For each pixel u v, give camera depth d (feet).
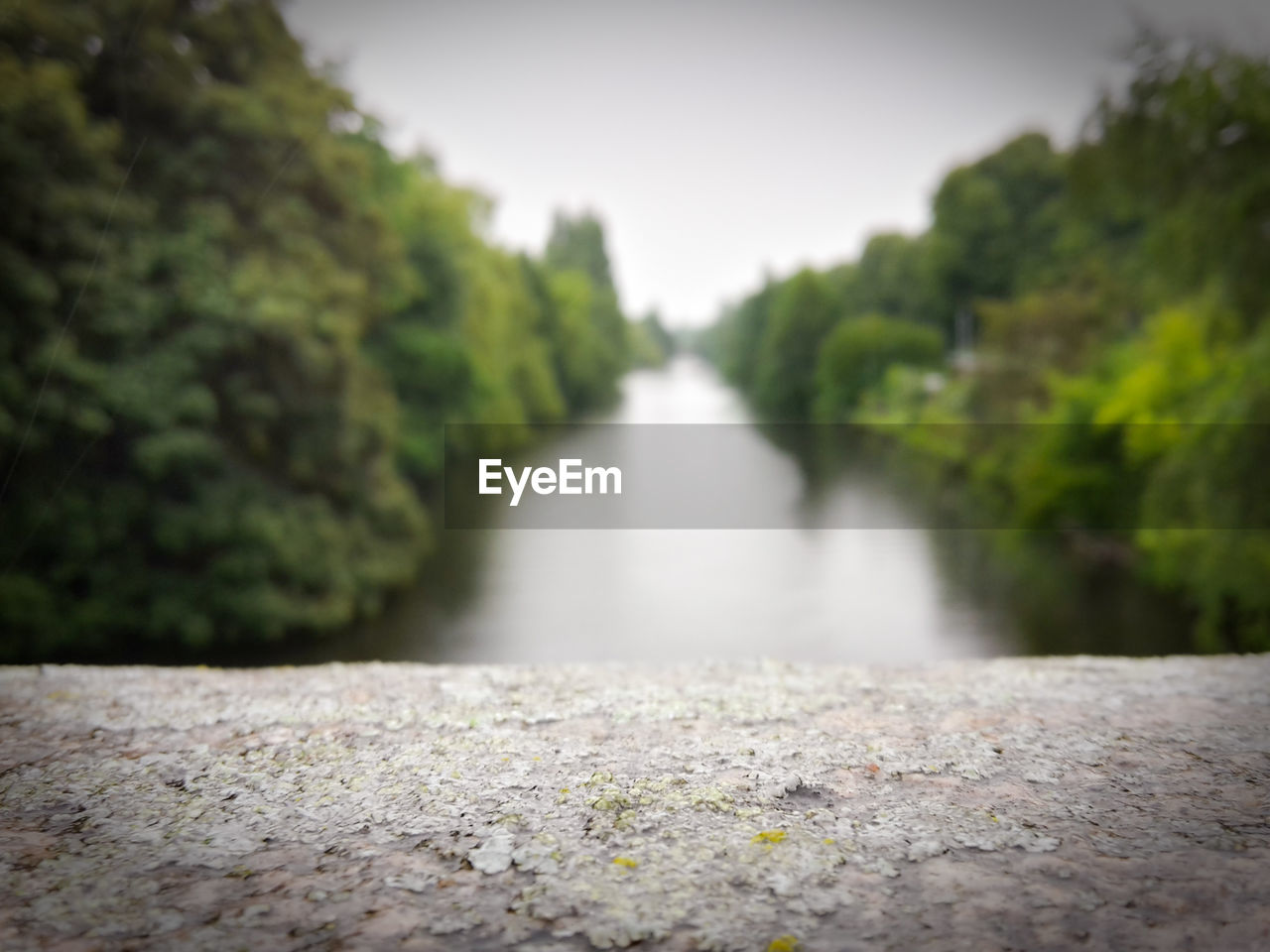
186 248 56.59
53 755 11.27
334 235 72.74
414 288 90.12
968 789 9.96
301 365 63.21
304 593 63.10
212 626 58.75
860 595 71.87
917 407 178.19
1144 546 71.20
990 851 8.37
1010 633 61.62
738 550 88.79
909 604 69.15
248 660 57.67
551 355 230.48
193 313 57.26
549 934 6.94
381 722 12.70
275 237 64.80
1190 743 11.57
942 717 12.90
